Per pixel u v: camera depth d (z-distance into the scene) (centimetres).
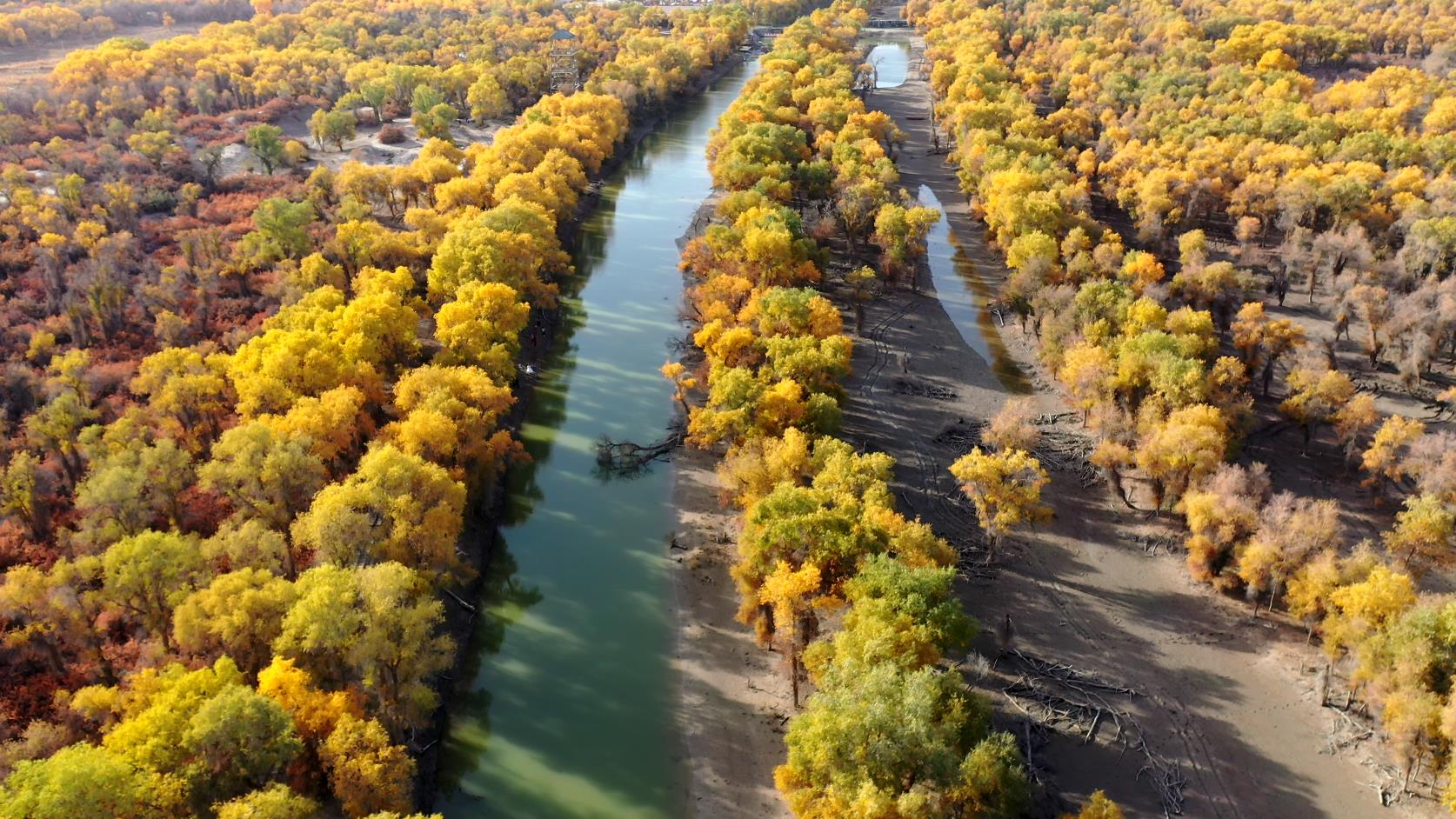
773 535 9338
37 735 7656
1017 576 10831
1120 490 11988
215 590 8412
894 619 8281
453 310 13725
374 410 12469
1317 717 8969
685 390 14675
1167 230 19200
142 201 19625
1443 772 8025
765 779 8600
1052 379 15000
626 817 8331
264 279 16362
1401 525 10850
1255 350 14288
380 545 9438
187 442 11862
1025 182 18625
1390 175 19375
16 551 10331
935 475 12612
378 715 8288
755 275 16362
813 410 12031
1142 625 10125
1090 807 7350
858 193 18988
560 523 12119
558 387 15275
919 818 6669
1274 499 10544
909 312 17325
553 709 9438
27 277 16062
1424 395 14288
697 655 10038
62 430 11356
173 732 7188
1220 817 8062
